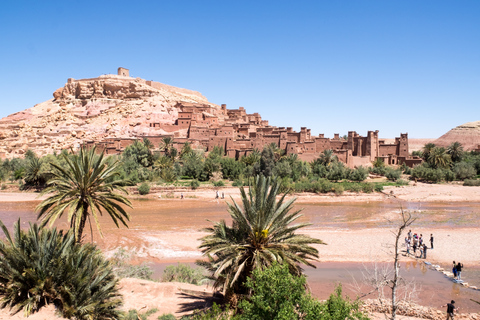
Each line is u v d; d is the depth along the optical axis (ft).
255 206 40.09
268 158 212.23
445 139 526.16
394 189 198.70
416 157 288.71
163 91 468.34
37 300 33.14
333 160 248.32
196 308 43.55
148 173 213.05
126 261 69.26
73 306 33.71
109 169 47.67
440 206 155.22
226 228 42.37
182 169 233.76
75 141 334.65
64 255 36.24
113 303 36.42
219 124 347.36
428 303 51.01
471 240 88.33
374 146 297.94
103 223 110.63
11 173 233.96
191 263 71.97
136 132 347.56
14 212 138.62
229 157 260.83
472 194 185.57
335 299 29.45
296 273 37.76
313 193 188.85
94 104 416.67
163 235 94.79
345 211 142.72
